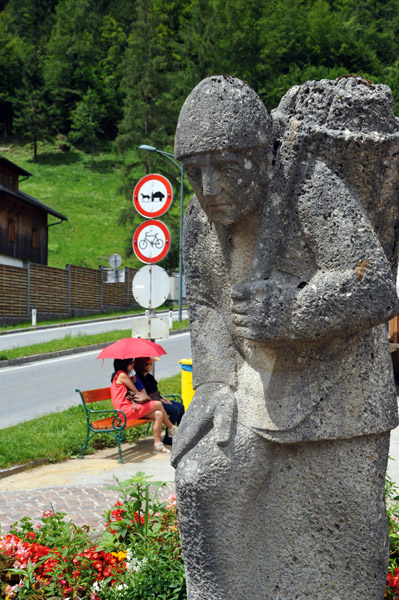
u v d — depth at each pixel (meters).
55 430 8.95
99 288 37.03
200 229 2.66
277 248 2.36
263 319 2.27
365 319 2.18
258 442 2.47
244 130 2.17
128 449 8.44
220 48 47.03
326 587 2.49
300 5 56.31
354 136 2.23
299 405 2.38
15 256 35.03
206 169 2.23
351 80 2.30
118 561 3.88
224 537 2.49
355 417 2.37
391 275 2.24
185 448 2.60
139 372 8.64
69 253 52.69
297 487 2.47
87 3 91.31
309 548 2.48
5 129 83.62
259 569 2.54
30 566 3.74
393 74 51.97
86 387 13.66
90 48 87.06
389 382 2.47
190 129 2.22
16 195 33.50
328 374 2.37
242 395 2.54
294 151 2.29
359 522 2.44
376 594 2.51
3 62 83.75
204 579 2.56
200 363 2.71
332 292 2.16
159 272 8.94
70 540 4.09
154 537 4.00
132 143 41.62
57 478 7.09
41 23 100.19
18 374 15.80
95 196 67.25
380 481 2.48
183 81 45.25
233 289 2.36
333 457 2.42
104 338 21.88
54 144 80.19
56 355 19.14
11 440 8.37
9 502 6.13
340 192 2.23
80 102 81.75
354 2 64.12
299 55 53.00
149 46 42.75
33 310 27.94
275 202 2.33
